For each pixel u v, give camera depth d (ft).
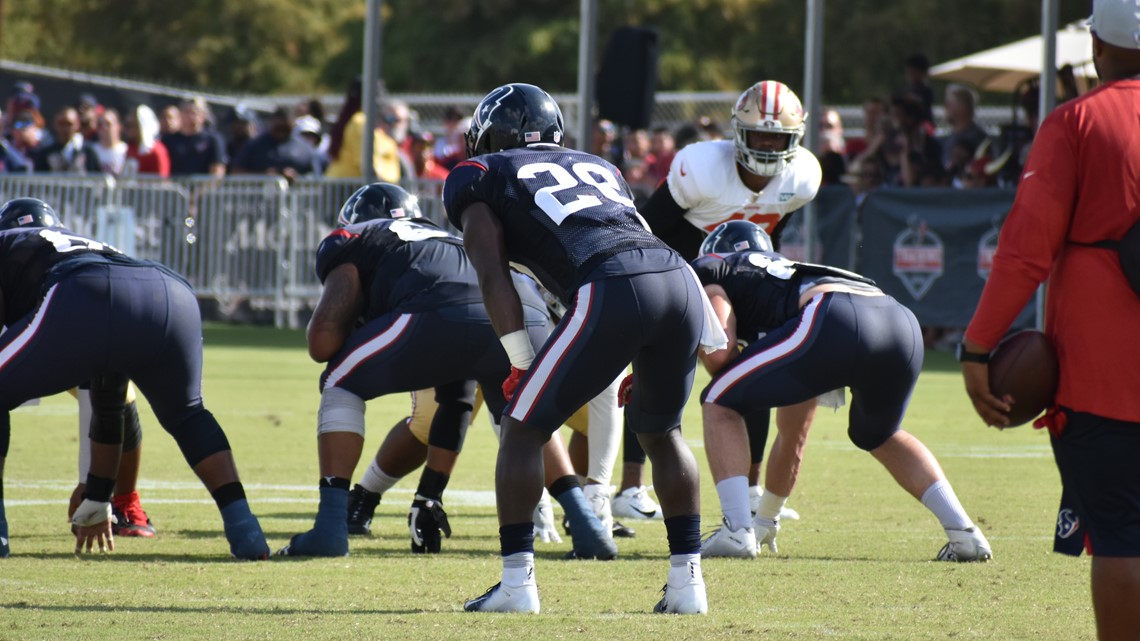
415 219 70.33
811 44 179.93
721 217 81.71
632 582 58.13
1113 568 39.99
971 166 188.55
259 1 465.06
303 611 51.03
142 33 469.16
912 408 131.23
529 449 50.78
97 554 63.62
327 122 250.98
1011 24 382.01
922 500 64.18
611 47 172.55
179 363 61.93
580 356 49.80
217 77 464.24
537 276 52.54
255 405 127.85
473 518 77.61
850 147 219.20
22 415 121.08
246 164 218.18
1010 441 110.52
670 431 52.34
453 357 65.31
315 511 77.82
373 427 115.44
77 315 59.36
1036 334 41.19
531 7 427.33
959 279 180.24
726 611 51.65
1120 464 39.93
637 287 49.90
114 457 63.36
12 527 70.64
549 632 47.37
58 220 64.39
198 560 62.64
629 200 53.21
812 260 185.37
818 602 53.47
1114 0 41.16
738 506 64.69
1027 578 58.80
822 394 66.39
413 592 55.36
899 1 391.65
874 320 63.77
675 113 306.55
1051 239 39.86
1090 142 39.88
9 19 480.64
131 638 45.93
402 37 432.66
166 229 213.46
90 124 241.96
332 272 67.26
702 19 419.54
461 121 236.63
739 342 70.03
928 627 48.80
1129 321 39.83
